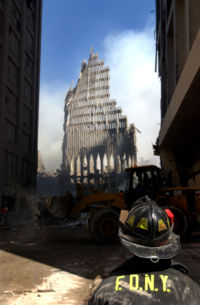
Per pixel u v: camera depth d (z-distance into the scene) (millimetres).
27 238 12125
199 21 17359
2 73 29922
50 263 6598
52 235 13422
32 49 42781
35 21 44094
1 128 29094
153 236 1400
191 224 10852
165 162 25469
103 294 1421
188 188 11219
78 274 5496
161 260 1465
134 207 1554
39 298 4102
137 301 1356
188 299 1362
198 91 13594
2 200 28812
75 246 9609
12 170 32500
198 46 11516
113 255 7547
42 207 16359
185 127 19578
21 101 36000
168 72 27734
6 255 7754
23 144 37562
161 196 11141
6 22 31297
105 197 11344
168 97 27375
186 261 6445
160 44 32750
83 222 20062
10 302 3941
